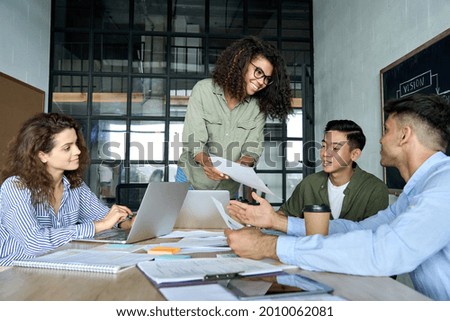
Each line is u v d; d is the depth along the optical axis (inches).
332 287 25.4
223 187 73.7
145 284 25.7
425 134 35.7
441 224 29.0
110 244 42.2
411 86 83.0
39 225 47.0
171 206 48.9
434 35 75.8
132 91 154.1
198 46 157.8
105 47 154.3
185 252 37.3
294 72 157.1
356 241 28.9
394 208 43.0
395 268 28.0
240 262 31.2
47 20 147.5
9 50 120.8
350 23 119.2
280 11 159.0
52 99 150.3
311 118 151.1
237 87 66.7
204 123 70.9
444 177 31.6
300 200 75.1
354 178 68.7
